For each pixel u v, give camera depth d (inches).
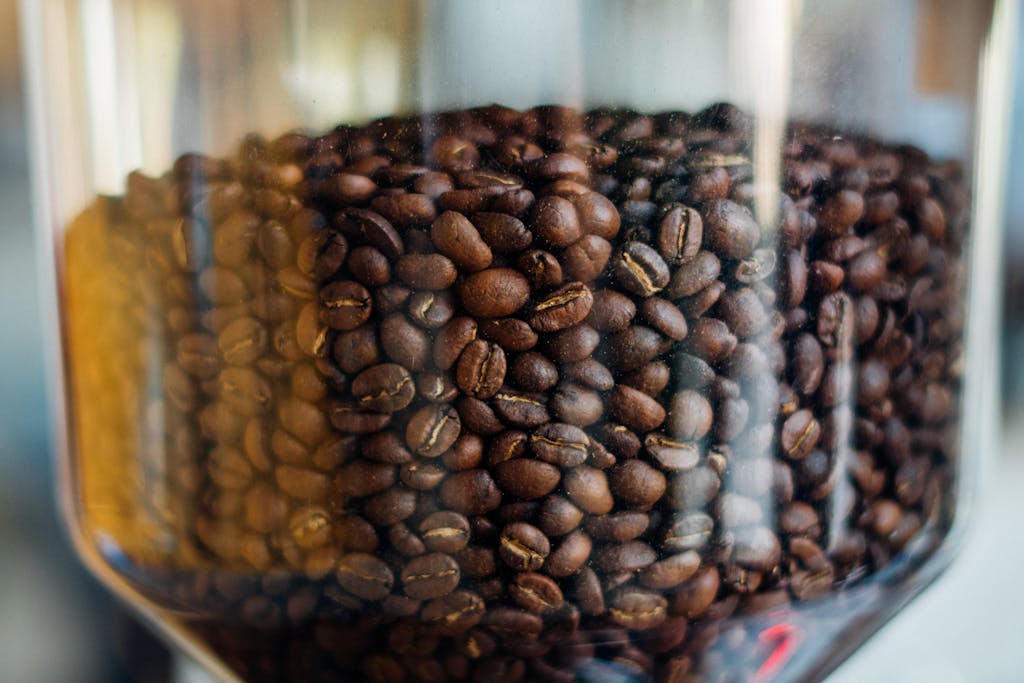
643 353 10.1
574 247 9.9
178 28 10.6
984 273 12.8
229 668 12.0
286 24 10.2
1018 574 22.8
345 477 10.3
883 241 10.8
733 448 10.4
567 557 10.2
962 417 12.4
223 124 10.5
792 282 10.4
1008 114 15.2
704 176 10.1
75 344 12.2
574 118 10.0
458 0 9.9
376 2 10.0
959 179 11.7
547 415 10.0
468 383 10.0
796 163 10.4
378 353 10.1
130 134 11.0
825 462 10.7
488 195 9.9
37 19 12.6
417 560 10.3
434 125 10.0
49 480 21.8
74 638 21.7
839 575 11.1
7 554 21.8
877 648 21.7
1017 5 20.7
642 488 10.1
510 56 10.0
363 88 10.1
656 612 10.5
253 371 10.5
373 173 10.1
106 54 11.1
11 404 21.8
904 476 11.4
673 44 10.1
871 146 10.7
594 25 10.0
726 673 11.2
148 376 11.2
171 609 11.6
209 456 10.9
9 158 21.2
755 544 10.6
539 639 10.5
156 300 11.0
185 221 10.7
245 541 10.8
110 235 11.3
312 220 10.2
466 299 10.0
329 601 10.6
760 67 10.2
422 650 10.6
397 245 10.0
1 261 21.5
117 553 12.0
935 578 12.9
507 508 10.1
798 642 11.5
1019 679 21.9
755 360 10.3
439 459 10.1
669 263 10.0
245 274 10.5
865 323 10.8
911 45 10.9
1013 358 23.4
